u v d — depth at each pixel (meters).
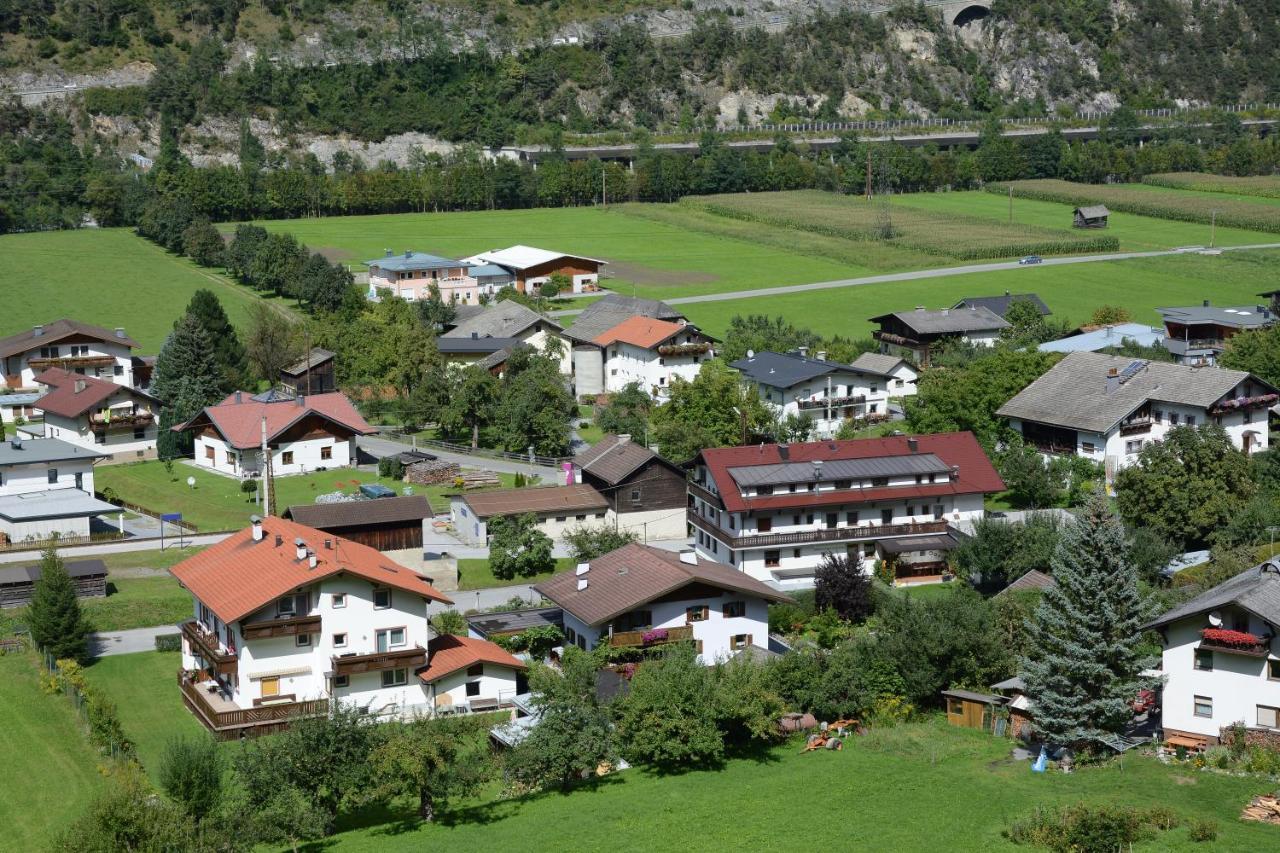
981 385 162.88
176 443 172.75
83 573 123.44
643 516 140.62
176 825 72.06
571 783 87.50
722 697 88.62
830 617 114.19
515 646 108.69
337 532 129.38
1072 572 90.06
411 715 98.12
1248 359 170.62
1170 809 75.94
